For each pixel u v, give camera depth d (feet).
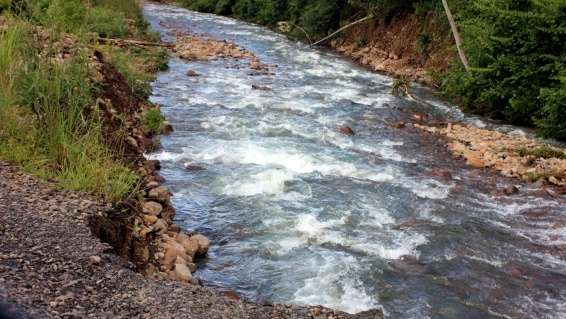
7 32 25.03
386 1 75.10
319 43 89.20
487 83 48.88
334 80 58.54
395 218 25.85
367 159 34.06
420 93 56.49
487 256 23.07
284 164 31.40
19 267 13.19
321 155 33.60
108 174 20.33
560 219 27.43
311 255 21.59
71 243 15.17
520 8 47.85
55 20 34.45
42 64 23.65
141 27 67.77
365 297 19.03
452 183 31.55
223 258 20.99
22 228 15.23
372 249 22.52
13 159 19.69
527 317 18.81
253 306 15.06
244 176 28.89
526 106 45.16
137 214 20.48
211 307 14.21
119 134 26.50
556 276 21.83
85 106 24.88
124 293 13.61
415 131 42.27
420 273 21.09
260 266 20.56
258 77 55.98
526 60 45.44
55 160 20.61
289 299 18.48
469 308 19.08
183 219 23.75
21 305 11.48
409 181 30.99
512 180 33.24
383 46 74.64
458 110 50.60
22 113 21.86
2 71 22.68
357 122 42.80
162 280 15.51
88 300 12.74
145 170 26.63
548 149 37.76
